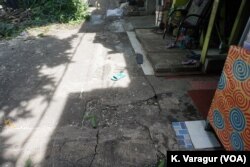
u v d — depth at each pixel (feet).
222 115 7.47
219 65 12.24
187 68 12.46
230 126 7.06
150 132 8.73
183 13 15.81
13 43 17.08
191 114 9.58
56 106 10.27
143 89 11.24
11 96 11.00
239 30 11.19
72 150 8.05
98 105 10.25
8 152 8.04
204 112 9.68
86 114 9.73
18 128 9.10
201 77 12.22
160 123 9.14
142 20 21.09
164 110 9.83
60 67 13.53
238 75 6.63
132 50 15.55
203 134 8.60
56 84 11.87
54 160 7.70
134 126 9.04
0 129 9.05
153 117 9.46
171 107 10.00
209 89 11.16
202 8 13.98
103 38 17.71
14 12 23.06
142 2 23.72
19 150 8.10
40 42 17.17
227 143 7.29
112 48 15.92
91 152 7.95
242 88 6.43
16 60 14.49
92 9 24.97
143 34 17.30
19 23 20.74
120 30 19.24
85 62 14.06
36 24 20.67
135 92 11.04
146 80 12.00
